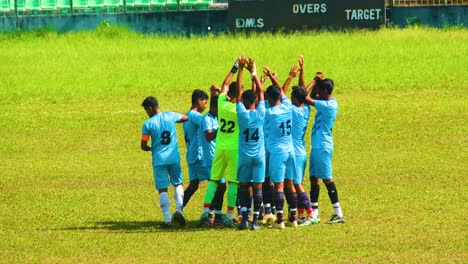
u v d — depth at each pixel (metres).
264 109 44.34
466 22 137.38
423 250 40.28
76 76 108.56
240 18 135.50
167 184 46.19
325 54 116.56
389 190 54.28
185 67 112.25
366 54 116.25
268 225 46.53
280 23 134.62
